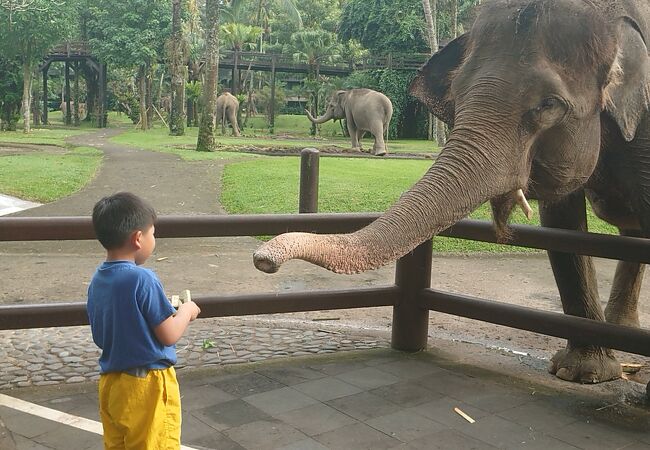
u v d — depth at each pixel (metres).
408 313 4.87
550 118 3.22
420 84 4.03
